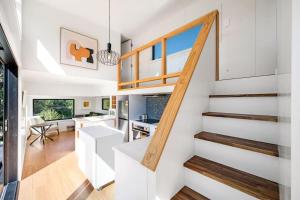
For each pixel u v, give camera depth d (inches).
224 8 109.6
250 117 43.9
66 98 247.6
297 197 18.6
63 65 116.1
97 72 137.3
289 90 21.4
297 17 18.5
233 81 66.7
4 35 48.9
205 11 116.6
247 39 99.3
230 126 49.0
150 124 142.3
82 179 93.7
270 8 90.5
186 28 79.7
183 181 43.0
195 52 48.5
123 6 119.5
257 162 37.3
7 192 80.4
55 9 113.6
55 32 112.7
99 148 82.1
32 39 101.7
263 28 93.1
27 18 100.1
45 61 107.0
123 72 191.2
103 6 117.5
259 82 60.8
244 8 100.6
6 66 86.4
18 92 91.4
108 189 83.7
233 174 37.6
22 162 108.9
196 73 51.5
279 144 33.5
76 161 121.3
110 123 177.6
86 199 75.9
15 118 91.1
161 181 35.0
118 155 46.9
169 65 142.9
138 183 38.7
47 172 102.8
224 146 42.7
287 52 23.5
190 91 47.3
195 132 50.3
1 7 41.9
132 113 171.6
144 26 152.4
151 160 34.8
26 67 98.3
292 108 19.0
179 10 129.3
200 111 54.3
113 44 154.2
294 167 18.8
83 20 130.0
